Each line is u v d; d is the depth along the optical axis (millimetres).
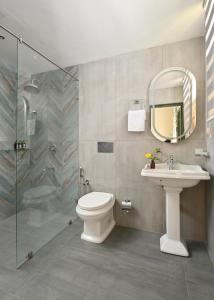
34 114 1891
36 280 1238
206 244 1692
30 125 1840
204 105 1738
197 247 1663
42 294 1123
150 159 1934
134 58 2008
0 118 2217
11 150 2357
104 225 1859
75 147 2320
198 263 1426
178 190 1549
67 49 1959
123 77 2064
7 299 1085
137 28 1614
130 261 1450
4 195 2258
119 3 1326
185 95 1801
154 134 1912
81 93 2289
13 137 2385
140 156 2002
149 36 1738
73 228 2039
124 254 1544
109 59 2129
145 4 1339
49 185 2055
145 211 1987
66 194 2246
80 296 1112
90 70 2234
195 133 1774
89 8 1369
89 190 2271
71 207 2270
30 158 1813
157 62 1909
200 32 1685
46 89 2037
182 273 1312
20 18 1463
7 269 1348
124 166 2082
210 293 1137
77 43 1845
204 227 1758
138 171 2016
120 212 2105
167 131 1870
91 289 1165
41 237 1795
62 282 1222
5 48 1849
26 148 1772
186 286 1191
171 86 1855
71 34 1692
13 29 1607
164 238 1661
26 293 1129
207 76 1556
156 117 1918
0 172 2217
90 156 2258
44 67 1946
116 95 2102
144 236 1857
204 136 1743
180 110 1823
